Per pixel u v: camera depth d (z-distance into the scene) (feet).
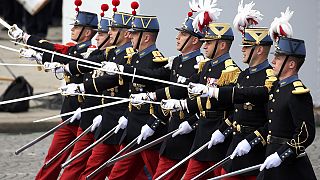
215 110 108.06
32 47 132.46
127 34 124.47
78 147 129.90
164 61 119.44
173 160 114.73
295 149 95.71
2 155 162.30
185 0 182.50
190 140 113.91
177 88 113.09
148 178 130.21
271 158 96.07
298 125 95.66
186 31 114.52
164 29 181.88
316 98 198.29
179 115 114.01
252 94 100.63
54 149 134.72
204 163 109.81
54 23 331.98
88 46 134.51
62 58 133.18
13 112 196.24
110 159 120.06
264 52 103.60
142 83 118.32
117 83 119.65
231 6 185.16
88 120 128.88
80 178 128.67
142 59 120.26
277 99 98.07
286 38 97.71
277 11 190.19
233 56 187.32
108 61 126.82
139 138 117.70
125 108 124.26
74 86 121.19
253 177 102.53
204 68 110.83
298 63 97.71
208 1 112.16
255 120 102.94
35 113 196.03
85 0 191.52
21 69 250.98
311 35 196.03
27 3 271.08
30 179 143.43
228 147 107.76
